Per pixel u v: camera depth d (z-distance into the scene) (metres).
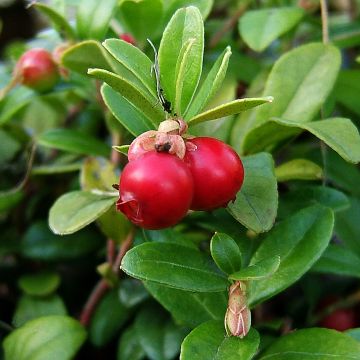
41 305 0.13
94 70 0.08
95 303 0.12
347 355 0.09
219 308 0.10
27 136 0.15
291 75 0.11
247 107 0.08
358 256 0.12
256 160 0.10
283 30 0.12
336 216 0.12
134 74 0.09
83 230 0.13
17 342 0.11
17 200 0.13
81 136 0.13
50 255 0.13
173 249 0.09
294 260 0.09
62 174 0.14
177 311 0.10
